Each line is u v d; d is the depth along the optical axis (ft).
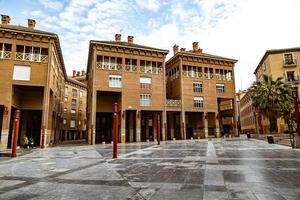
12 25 106.11
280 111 112.37
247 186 21.27
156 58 131.44
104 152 64.28
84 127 218.38
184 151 59.82
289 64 141.28
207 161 39.32
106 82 118.11
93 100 114.42
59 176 28.81
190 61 143.54
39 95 109.60
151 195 19.24
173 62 152.05
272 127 134.21
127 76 122.72
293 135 65.46
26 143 90.68
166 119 139.44
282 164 34.27
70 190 21.53
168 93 158.20
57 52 116.37
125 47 122.93
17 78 93.76
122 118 117.39
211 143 92.02
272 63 145.18
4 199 18.90
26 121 111.96
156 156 49.70
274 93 112.98
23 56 96.53
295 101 72.54
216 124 143.43
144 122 150.10
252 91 122.21
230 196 18.24
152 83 128.47
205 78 145.69
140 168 33.78
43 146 90.94
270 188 20.40
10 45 97.50
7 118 89.66
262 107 115.03
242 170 29.71
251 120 211.41
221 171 29.35
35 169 34.99
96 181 25.34
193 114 151.84
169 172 29.78
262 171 28.71
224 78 151.74
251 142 95.76
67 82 197.57
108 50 120.98
